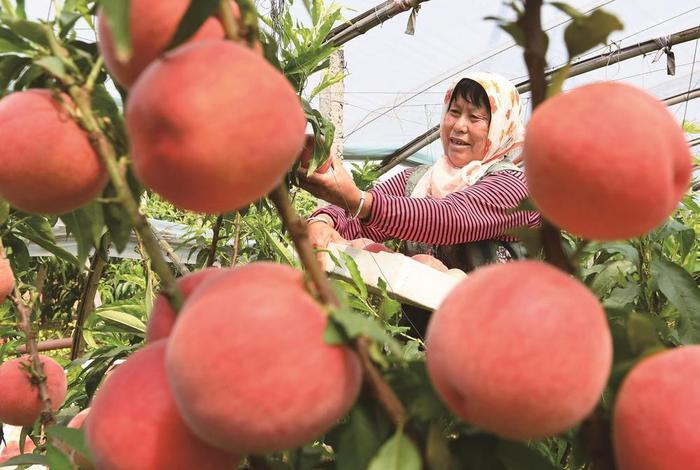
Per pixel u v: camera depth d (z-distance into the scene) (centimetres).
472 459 78
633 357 75
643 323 72
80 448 90
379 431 77
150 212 424
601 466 72
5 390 174
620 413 67
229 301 64
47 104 84
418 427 76
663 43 571
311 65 171
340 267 161
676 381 64
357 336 67
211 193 68
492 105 276
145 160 68
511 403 60
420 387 77
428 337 67
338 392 65
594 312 63
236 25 77
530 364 59
